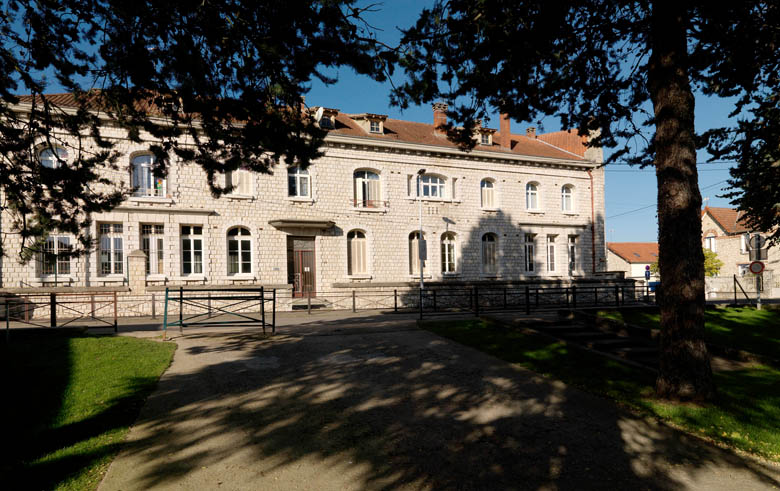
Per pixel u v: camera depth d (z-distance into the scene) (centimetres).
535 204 2758
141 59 595
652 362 803
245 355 848
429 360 831
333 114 2280
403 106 684
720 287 3650
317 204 2188
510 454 460
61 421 504
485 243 2602
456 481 404
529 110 838
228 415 546
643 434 513
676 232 619
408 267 2372
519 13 687
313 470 418
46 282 1706
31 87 654
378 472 418
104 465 413
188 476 400
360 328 1177
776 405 598
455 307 1978
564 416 564
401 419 548
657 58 639
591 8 751
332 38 577
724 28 722
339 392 642
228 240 2025
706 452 471
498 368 782
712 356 936
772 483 411
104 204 766
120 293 1750
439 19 632
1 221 1617
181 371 728
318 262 2180
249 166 751
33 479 380
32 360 750
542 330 1094
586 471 427
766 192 1400
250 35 584
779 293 3316
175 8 548
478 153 2530
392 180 2367
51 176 721
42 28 584
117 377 665
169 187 1928
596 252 2839
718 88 822
